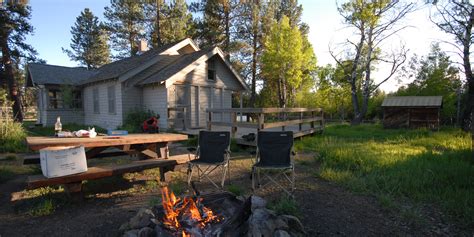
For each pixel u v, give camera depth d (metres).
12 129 8.72
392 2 16.95
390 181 4.35
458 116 20.47
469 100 12.00
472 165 5.34
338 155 6.14
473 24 12.01
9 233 2.81
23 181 4.78
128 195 4.00
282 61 23.78
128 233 2.45
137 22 27.11
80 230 2.86
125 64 15.02
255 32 24.73
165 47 15.27
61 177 3.48
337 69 22.09
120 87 12.59
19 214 3.30
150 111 12.65
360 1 17.56
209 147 4.96
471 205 3.42
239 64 27.58
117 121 13.15
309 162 6.26
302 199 3.79
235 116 8.20
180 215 2.72
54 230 2.87
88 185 4.48
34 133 12.12
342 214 3.29
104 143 4.24
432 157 6.12
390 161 5.63
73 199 3.66
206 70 13.63
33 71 17.19
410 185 4.18
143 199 3.81
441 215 3.27
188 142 8.96
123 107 12.66
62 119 16.39
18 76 31.27
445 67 22.55
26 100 42.38
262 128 7.43
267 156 4.70
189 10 25.09
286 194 3.97
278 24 24.30
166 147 5.36
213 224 2.68
